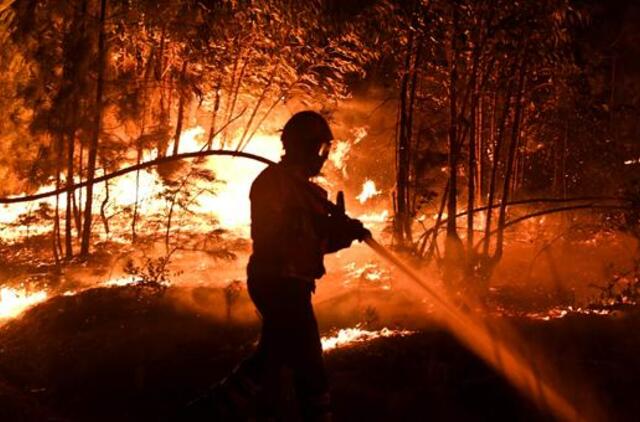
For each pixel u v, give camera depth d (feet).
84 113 30.78
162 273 25.93
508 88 25.86
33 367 20.12
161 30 35.01
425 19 24.62
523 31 23.41
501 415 15.06
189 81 37.09
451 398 15.66
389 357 17.93
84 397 17.84
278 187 14.02
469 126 25.21
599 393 15.53
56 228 31.78
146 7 32.40
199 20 33.30
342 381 16.66
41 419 16.58
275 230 13.88
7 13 31.94
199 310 23.53
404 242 27.12
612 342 18.26
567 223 31.65
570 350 17.62
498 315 21.65
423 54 27.12
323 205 14.30
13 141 33.09
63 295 26.73
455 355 17.75
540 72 28.68
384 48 29.22
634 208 23.53
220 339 21.11
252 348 19.92
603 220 28.50
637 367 16.57
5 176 34.17
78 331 22.71
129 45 36.35
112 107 33.60
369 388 16.35
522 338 18.54
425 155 29.30
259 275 13.93
